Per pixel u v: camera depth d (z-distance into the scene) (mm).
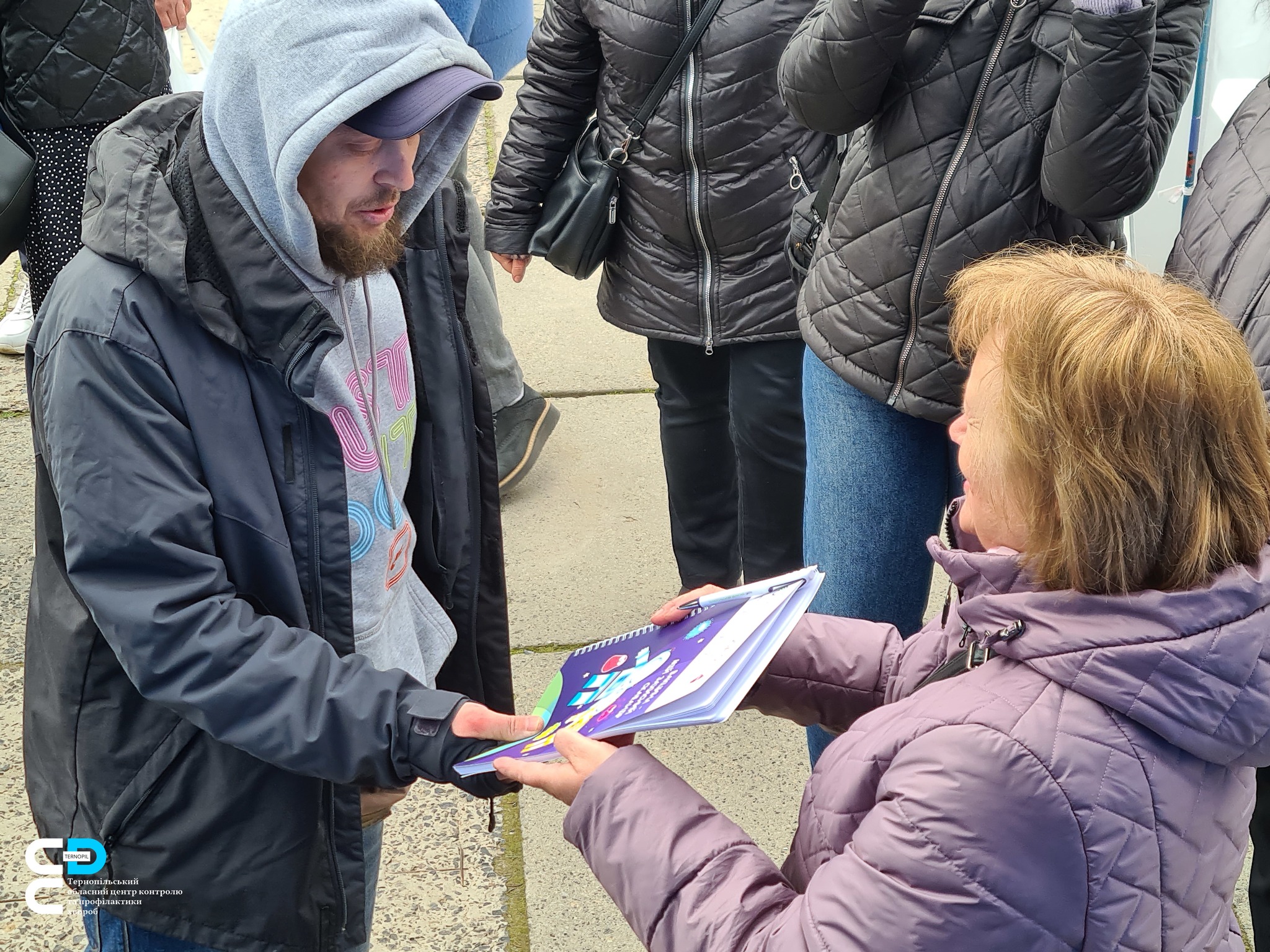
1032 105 2023
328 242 1489
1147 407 1090
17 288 4762
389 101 1389
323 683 1456
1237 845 1203
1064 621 1125
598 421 4141
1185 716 1083
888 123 2145
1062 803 1084
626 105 2695
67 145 2881
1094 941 1106
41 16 2758
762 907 1228
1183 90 2082
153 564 1408
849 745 1253
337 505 1553
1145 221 3594
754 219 2678
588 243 2836
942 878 1096
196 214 1424
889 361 2223
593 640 3201
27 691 1613
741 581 3238
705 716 1237
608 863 1302
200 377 1435
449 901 2504
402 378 1757
